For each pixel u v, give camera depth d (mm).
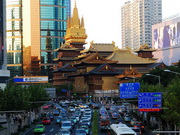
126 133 49750
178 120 60125
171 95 59562
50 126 94688
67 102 184375
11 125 87000
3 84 121375
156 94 61562
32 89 108250
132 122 82812
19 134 80250
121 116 119562
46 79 197250
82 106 151375
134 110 126938
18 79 187375
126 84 78438
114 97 193125
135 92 78375
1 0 125188
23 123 106625
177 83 63125
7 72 128750
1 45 125125
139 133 72250
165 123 81125
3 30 133250
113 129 54906
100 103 194000
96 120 84250
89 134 74500
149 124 86938
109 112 130750
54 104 179375
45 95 118938
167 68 121750
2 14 126000
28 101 87500
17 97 77938
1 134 80688
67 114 126250
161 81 118125
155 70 121125
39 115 120125
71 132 78250
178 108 59375
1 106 75562
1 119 109875
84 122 86625
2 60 126188
